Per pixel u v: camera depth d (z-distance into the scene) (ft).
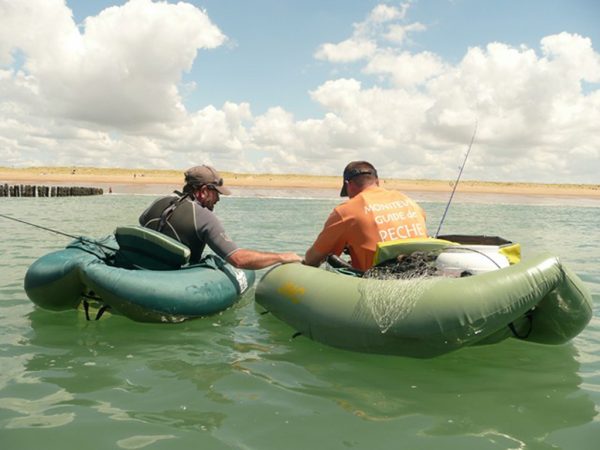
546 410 7.75
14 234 30.22
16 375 8.93
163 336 11.32
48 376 8.89
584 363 9.87
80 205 64.85
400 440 6.75
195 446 6.53
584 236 39.04
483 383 8.81
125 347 10.55
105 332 11.54
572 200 132.46
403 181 259.80
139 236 12.22
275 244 28.58
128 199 82.69
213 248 12.93
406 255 10.68
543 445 6.64
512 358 10.09
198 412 7.54
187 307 11.90
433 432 7.00
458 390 8.50
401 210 11.75
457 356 10.16
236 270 14.52
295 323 10.98
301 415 7.48
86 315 12.35
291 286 11.50
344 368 9.45
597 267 22.67
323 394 8.27
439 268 10.13
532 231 43.45
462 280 9.07
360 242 11.53
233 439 6.73
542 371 9.41
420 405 7.89
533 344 10.94
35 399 7.93
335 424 7.20
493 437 6.86
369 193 11.89
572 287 9.51
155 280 11.70
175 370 9.28
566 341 10.32
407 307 9.00
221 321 12.61
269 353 10.26
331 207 73.46
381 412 7.63
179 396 8.11
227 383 8.69
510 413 7.64
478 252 10.14
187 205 13.10
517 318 9.90
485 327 8.74
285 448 6.50
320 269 11.64
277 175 273.95
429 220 55.77
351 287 10.11
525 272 9.06
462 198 127.44
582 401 8.09
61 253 12.41
